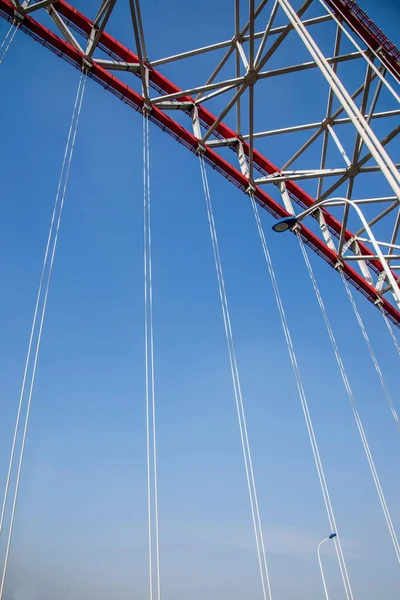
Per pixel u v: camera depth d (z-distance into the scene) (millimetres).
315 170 27609
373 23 20484
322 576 25047
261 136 26531
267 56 22438
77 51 22797
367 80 22391
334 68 24750
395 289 10516
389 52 20703
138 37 22578
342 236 29953
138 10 21438
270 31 22484
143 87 24656
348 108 11141
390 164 9891
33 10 21375
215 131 28547
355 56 22641
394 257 28859
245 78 23438
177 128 26156
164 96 24625
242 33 24406
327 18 21641
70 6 22859
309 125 27109
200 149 26828
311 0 20828
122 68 24297
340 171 26406
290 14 13258
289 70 23000
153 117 25547
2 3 20953
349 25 20766
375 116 25484
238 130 28516
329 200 13719
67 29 22234
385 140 25641
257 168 29719
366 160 25516
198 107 27922
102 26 22641
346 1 20219
